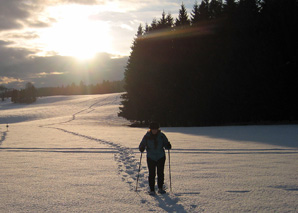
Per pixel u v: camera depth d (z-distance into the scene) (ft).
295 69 105.09
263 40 107.96
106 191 18.06
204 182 20.18
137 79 138.82
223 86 113.91
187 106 121.90
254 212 13.98
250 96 108.78
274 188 18.42
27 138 60.75
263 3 118.42
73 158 32.27
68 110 262.67
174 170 24.57
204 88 119.44
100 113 222.69
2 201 15.85
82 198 16.47
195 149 39.27
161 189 17.87
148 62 139.03
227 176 22.08
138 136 63.87
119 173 23.85
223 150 38.17
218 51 120.78
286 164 27.37
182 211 14.21
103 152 37.52
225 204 15.25
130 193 17.65
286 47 107.86
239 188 18.48
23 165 27.71
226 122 118.52
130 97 144.46
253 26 113.60
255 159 30.55
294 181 20.29
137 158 31.78
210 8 142.82
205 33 125.90
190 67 126.82
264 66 106.83
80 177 22.20
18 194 17.26
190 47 129.39
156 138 18.42
